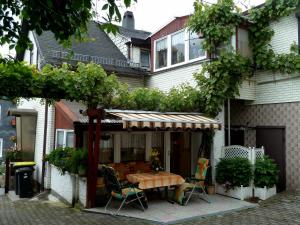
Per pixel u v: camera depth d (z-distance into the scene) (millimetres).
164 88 17516
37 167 16969
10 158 17328
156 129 13797
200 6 7387
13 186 16531
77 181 12234
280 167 14266
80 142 13500
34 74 10500
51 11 4926
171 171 14992
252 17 15242
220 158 13500
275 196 12711
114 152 14008
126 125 10547
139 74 18422
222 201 12062
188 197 11719
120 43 20688
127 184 11516
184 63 16203
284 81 14281
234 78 14414
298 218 9953
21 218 10711
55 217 10688
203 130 14094
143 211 10750
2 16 5207
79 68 11227
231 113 16547
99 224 9664
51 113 15922
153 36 18531
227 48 14422
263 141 15055
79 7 4895
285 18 14430
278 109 14438
